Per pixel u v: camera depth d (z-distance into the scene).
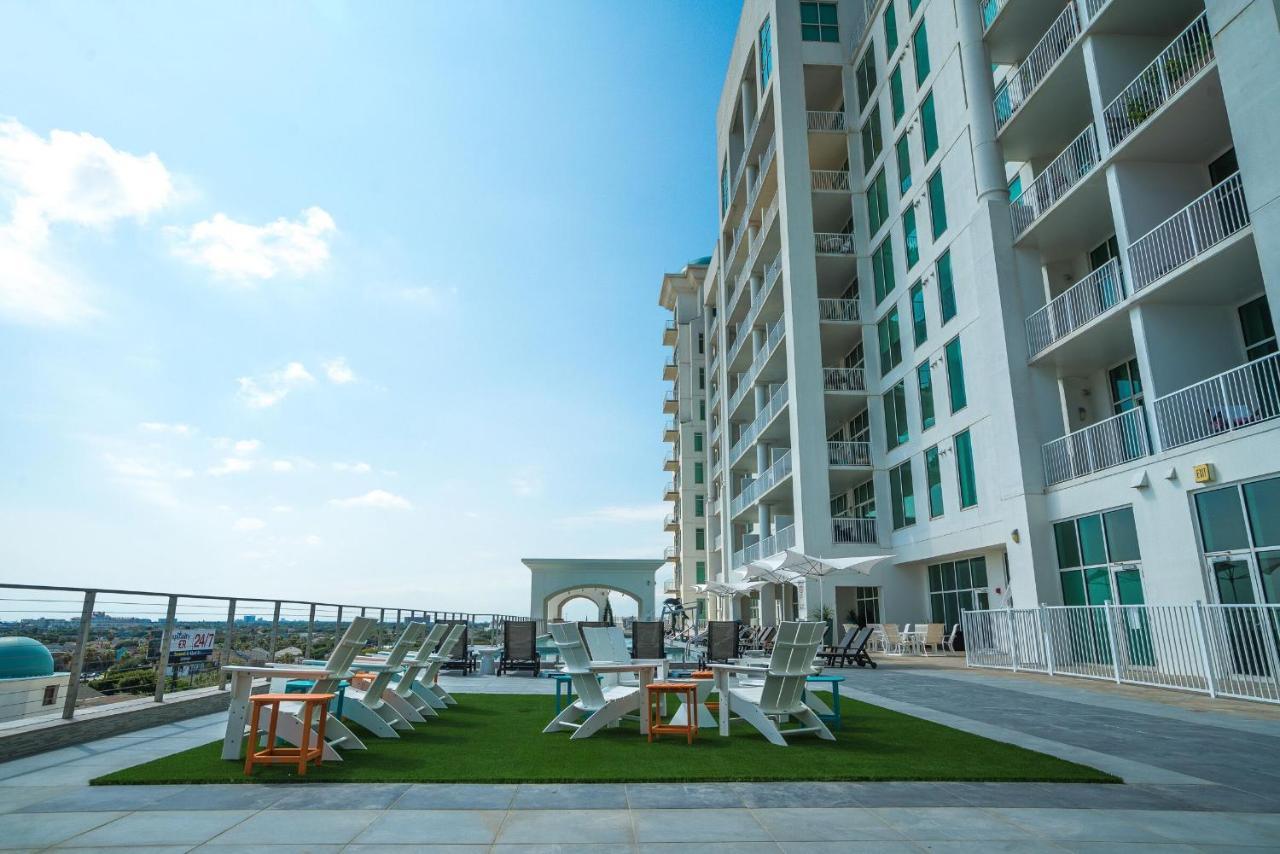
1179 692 11.41
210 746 7.00
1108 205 16.70
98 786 5.36
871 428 26.86
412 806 4.83
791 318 27.45
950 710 9.68
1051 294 19.08
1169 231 14.63
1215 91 12.81
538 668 16.28
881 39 27.12
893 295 26.02
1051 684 12.91
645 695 7.92
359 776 5.66
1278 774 5.82
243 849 3.95
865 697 11.20
